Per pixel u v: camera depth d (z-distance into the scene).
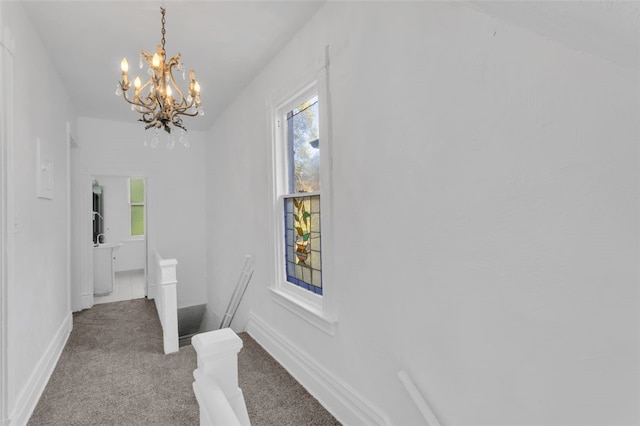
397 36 1.53
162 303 2.98
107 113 4.36
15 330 1.79
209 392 0.87
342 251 1.96
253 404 2.11
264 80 3.05
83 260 4.44
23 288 1.93
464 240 1.23
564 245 0.93
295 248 2.65
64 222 3.29
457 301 1.27
